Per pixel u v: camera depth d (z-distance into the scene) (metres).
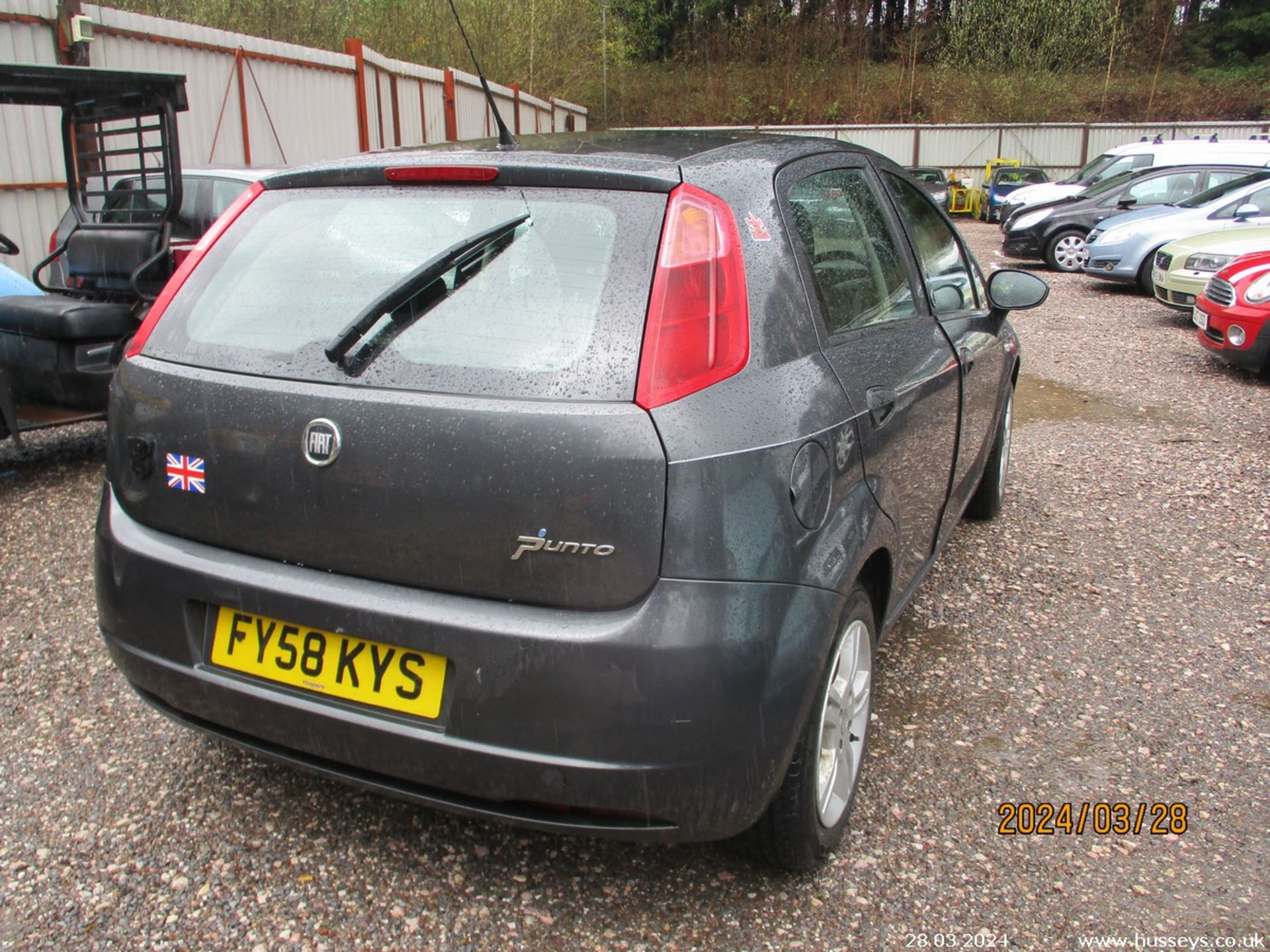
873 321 2.68
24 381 5.14
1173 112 38.34
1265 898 2.35
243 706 2.15
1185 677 3.38
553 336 1.96
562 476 1.85
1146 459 5.91
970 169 33.03
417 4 22.44
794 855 2.28
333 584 2.05
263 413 2.09
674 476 1.85
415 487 1.94
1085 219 15.70
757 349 2.06
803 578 2.02
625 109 41.50
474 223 2.15
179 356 2.28
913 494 2.82
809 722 2.14
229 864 2.38
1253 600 3.97
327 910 2.24
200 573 2.17
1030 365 8.77
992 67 40.00
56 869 2.35
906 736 2.99
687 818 1.94
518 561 1.89
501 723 1.91
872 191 3.03
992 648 3.56
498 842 2.47
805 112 40.41
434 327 2.04
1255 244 10.14
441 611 1.94
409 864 2.39
